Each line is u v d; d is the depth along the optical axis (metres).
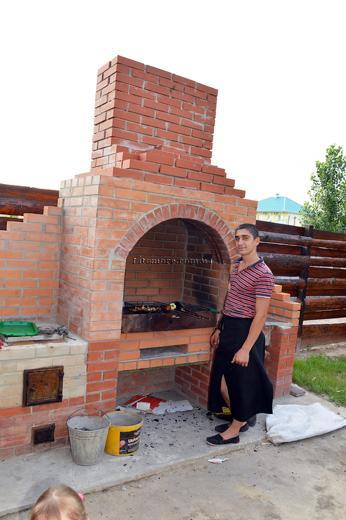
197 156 4.53
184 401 4.90
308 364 6.57
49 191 5.03
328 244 7.95
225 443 3.93
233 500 3.23
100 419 3.70
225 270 4.53
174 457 3.67
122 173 3.66
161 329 4.13
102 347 3.72
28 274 4.02
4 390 3.32
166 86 4.23
